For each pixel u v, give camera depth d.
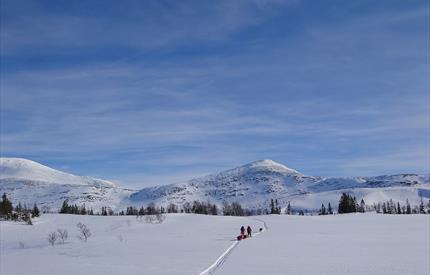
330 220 92.81
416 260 28.45
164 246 42.66
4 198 119.62
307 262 27.88
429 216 104.44
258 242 44.91
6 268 28.67
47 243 58.59
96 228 84.25
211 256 32.47
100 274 24.47
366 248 37.03
